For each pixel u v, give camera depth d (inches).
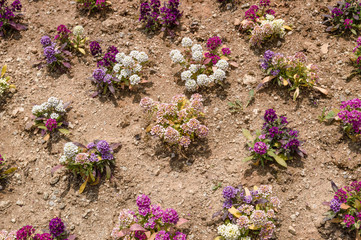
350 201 42.6
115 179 45.3
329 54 49.4
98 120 47.9
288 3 52.6
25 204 45.0
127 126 47.5
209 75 49.3
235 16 52.6
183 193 44.6
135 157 46.1
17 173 46.1
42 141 47.2
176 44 51.6
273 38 50.8
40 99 49.0
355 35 50.2
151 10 53.4
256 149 44.3
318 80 47.9
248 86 48.6
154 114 47.6
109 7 54.1
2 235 43.4
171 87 49.3
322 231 42.6
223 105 48.0
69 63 50.9
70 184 45.4
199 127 45.7
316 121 46.6
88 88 49.6
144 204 43.1
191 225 43.5
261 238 42.1
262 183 44.4
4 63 51.0
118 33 52.4
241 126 47.0
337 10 50.2
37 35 52.6
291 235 42.7
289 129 45.4
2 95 49.3
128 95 49.0
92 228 43.9
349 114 44.7
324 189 43.9
